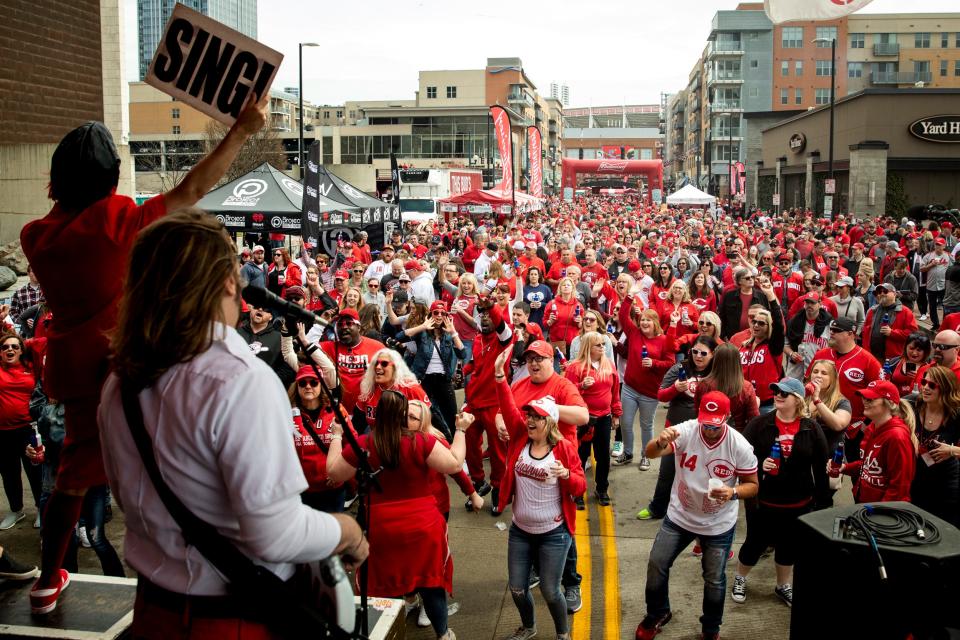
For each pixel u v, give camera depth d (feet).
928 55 346.74
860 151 136.46
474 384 27.32
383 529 16.99
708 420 17.89
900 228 85.05
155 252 6.01
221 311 6.13
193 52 8.71
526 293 43.37
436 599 17.80
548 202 304.09
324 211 55.88
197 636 6.12
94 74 81.15
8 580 10.64
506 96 417.28
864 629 12.82
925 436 20.58
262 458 5.79
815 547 13.39
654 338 30.76
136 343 5.98
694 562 23.73
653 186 260.21
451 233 87.76
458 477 19.26
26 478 30.14
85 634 9.40
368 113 374.84
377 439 16.78
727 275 54.44
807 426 19.77
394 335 36.19
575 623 20.15
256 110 8.44
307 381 19.86
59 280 8.13
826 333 33.73
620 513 27.25
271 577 6.17
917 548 12.67
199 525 5.98
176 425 5.87
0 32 70.69
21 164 73.77
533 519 18.20
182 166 295.07
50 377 8.41
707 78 391.45
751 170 237.25
